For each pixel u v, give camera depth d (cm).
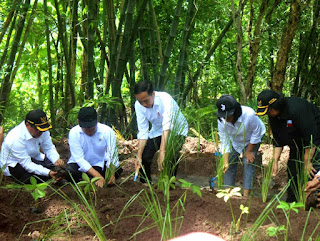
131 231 416
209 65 980
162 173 514
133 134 875
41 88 1006
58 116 980
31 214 444
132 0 718
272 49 945
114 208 452
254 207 450
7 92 796
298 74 971
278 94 475
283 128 504
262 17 828
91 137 535
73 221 434
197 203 452
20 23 771
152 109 541
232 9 765
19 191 487
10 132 540
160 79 786
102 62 866
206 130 848
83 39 852
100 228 398
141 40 821
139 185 527
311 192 486
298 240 386
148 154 571
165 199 457
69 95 902
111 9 812
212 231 405
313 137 476
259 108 477
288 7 944
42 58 975
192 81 862
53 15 920
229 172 571
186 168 729
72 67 904
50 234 393
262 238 389
